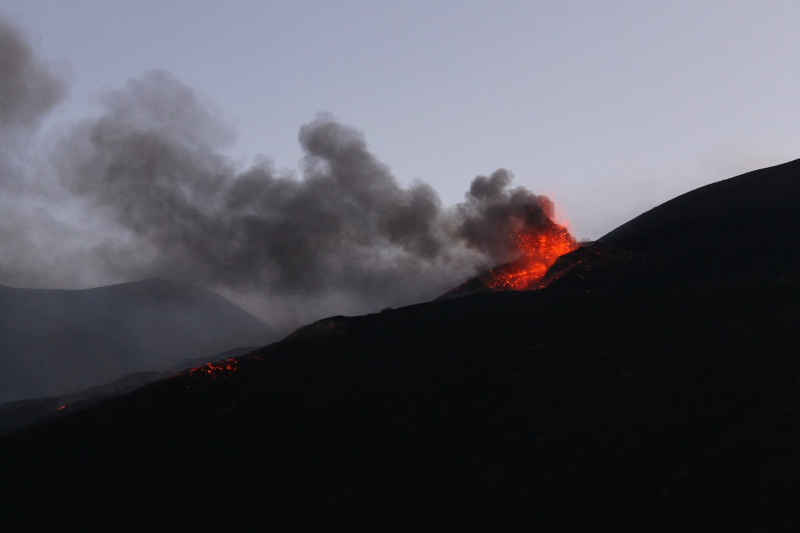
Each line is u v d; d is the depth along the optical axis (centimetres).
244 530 1700
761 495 1461
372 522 1628
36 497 1988
